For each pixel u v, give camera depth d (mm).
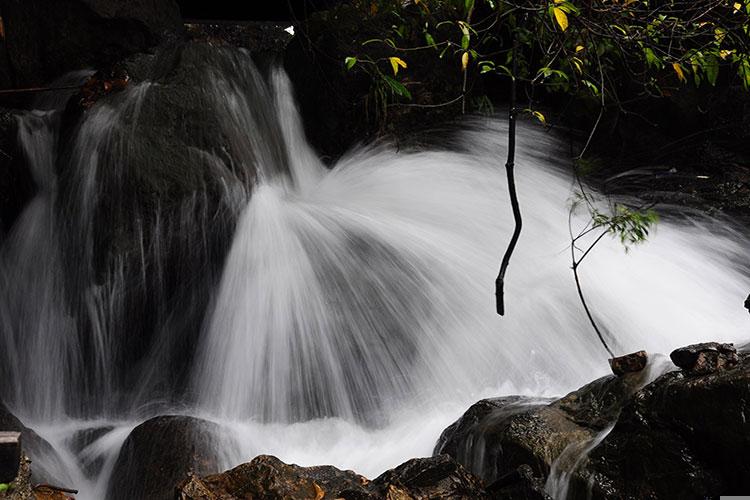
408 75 9094
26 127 8508
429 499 3861
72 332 7676
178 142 7977
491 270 7375
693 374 3758
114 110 8062
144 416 7262
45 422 7297
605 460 3828
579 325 6836
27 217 8109
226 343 7344
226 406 7125
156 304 7699
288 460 5703
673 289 7164
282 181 8727
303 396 6930
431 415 6395
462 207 8047
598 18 5551
